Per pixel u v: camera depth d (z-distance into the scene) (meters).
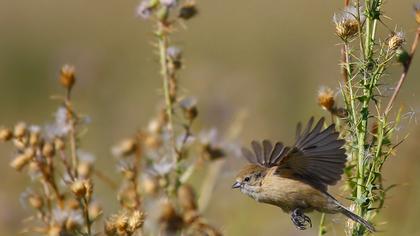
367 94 8.11
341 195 8.86
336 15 8.24
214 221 12.98
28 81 26.28
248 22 29.67
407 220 12.34
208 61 23.33
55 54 23.70
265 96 20.08
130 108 19.11
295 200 8.50
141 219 8.22
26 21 30.75
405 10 27.91
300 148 8.07
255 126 18.33
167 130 10.41
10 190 15.06
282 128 19.34
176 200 9.66
